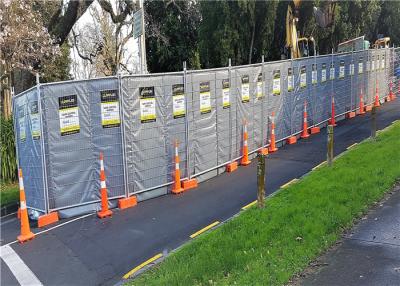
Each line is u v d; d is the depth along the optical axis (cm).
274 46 2328
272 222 679
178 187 982
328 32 2506
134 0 1933
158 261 633
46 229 812
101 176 851
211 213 829
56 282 602
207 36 2225
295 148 1327
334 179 869
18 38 1408
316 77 1570
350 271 525
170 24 2647
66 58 2227
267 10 2141
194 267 561
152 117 944
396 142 1122
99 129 877
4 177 1249
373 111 1243
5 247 750
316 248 583
